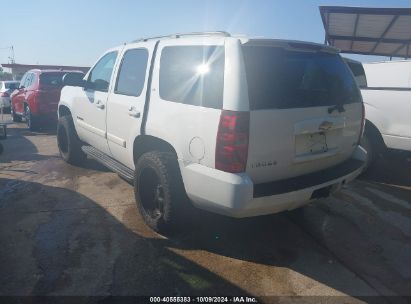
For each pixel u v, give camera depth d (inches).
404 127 219.0
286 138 123.0
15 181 225.0
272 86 121.7
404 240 153.9
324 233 159.2
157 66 153.5
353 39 533.6
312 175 136.0
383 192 210.8
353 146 156.0
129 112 165.2
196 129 126.1
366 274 129.4
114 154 193.5
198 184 126.6
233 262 135.6
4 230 158.4
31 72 458.3
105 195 199.9
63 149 265.0
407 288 121.8
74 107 233.6
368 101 231.3
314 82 136.5
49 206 185.0
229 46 120.7
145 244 147.3
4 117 589.0
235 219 170.1
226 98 116.6
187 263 134.3
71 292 117.2
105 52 212.1
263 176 122.6
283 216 175.0
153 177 154.4
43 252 140.6
